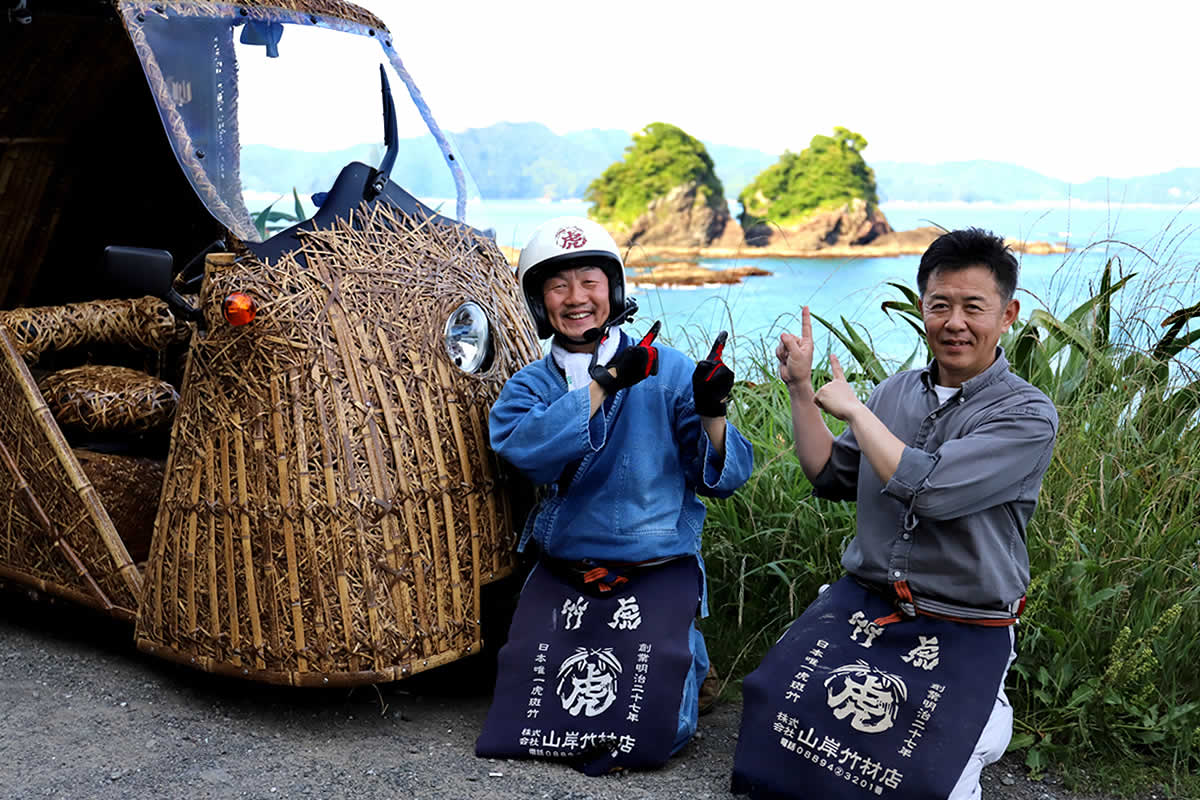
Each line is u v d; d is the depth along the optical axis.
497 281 3.56
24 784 2.90
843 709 2.79
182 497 3.16
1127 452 3.87
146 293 3.08
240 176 3.42
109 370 3.99
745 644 3.88
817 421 3.17
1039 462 2.81
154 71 3.33
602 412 3.17
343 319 3.10
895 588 2.89
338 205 3.33
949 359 2.87
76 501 3.52
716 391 3.01
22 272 4.99
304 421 3.02
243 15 3.56
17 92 4.41
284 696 3.48
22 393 3.60
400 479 3.09
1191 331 4.20
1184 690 3.38
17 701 3.40
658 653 3.06
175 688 3.52
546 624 3.20
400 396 3.12
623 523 3.17
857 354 4.61
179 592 3.17
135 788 2.90
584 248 3.17
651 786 2.98
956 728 2.71
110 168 4.80
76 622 4.05
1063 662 3.31
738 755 2.89
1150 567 3.53
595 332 3.20
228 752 3.11
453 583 3.20
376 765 3.05
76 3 3.65
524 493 3.48
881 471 2.79
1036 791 3.07
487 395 3.35
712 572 4.10
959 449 2.75
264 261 3.11
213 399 3.10
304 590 3.03
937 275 2.86
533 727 3.09
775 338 5.18
